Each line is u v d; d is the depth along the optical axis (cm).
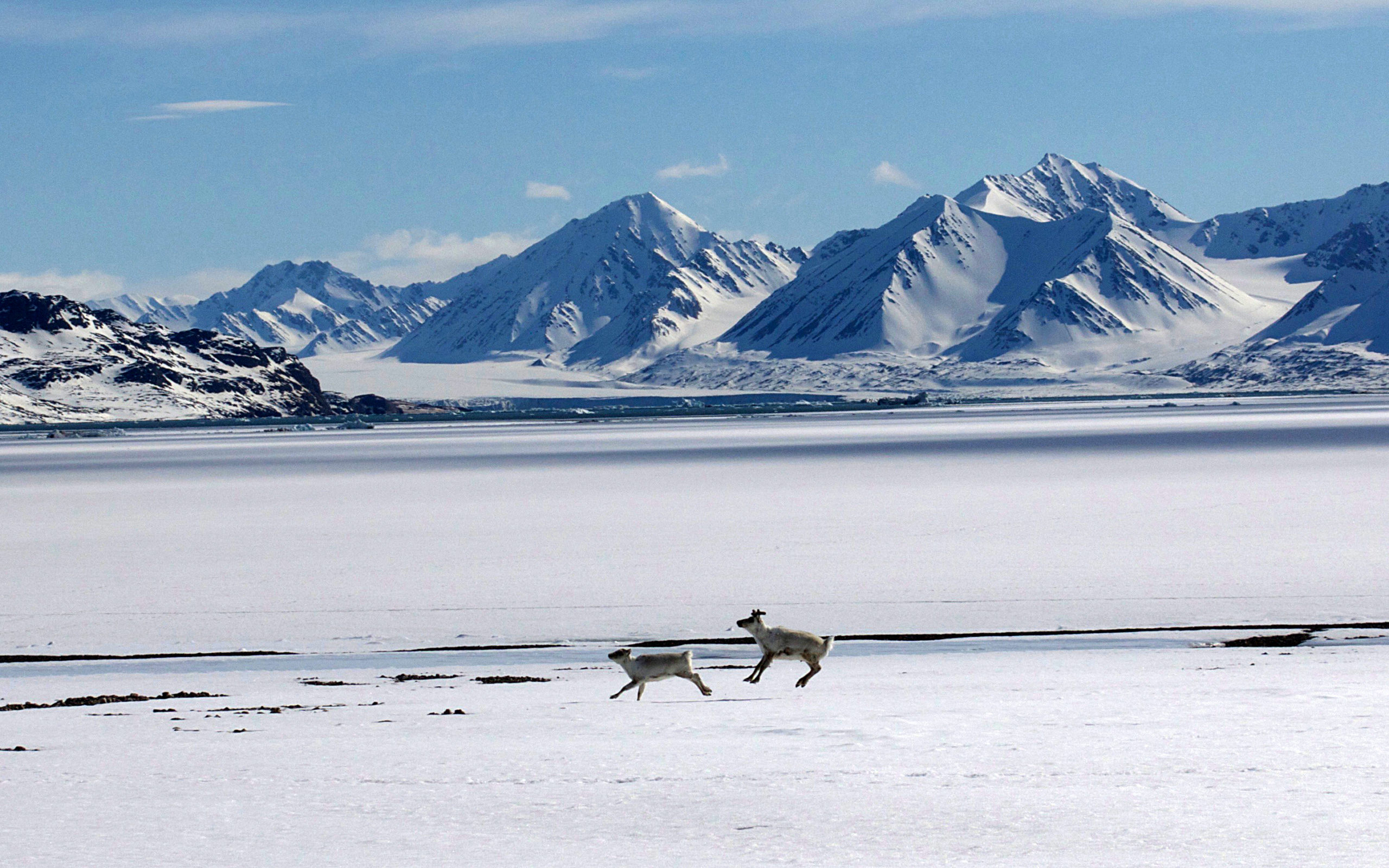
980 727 5728
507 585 13888
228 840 4044
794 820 4144
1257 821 3972
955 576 13812
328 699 7681
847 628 11056
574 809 4362
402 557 16375
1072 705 6378
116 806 4550
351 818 4309
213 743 5956
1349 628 10312
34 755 5709
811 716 6256
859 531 18238
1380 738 5234
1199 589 12619
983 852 3716
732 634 10825
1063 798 4334
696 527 19200
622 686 7956
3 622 12150
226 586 14162
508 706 7050
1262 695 6544
